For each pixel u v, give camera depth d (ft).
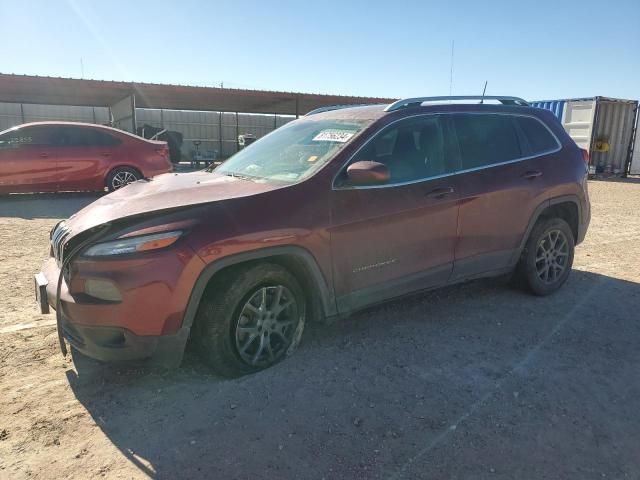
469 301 15.92
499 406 10.11
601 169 64.85
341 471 8.23
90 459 8.46
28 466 8.27
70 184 35.86
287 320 11.53
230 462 8.41
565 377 11.30
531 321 14.39
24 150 34.40
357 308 12.27
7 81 57.82
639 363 12.01
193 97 73.87
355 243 11.74
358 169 11.09
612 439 9.16
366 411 9.86
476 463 8.45
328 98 77.56
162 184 12.42
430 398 10.36
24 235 24.39
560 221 16.24
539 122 16.02
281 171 12.39
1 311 14.55
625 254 22.48
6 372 11.18
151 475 8.11
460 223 13.56
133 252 9.50
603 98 61.52
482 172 14.10
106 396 10.33
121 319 9.51
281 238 10.59
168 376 11.09
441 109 13.87
